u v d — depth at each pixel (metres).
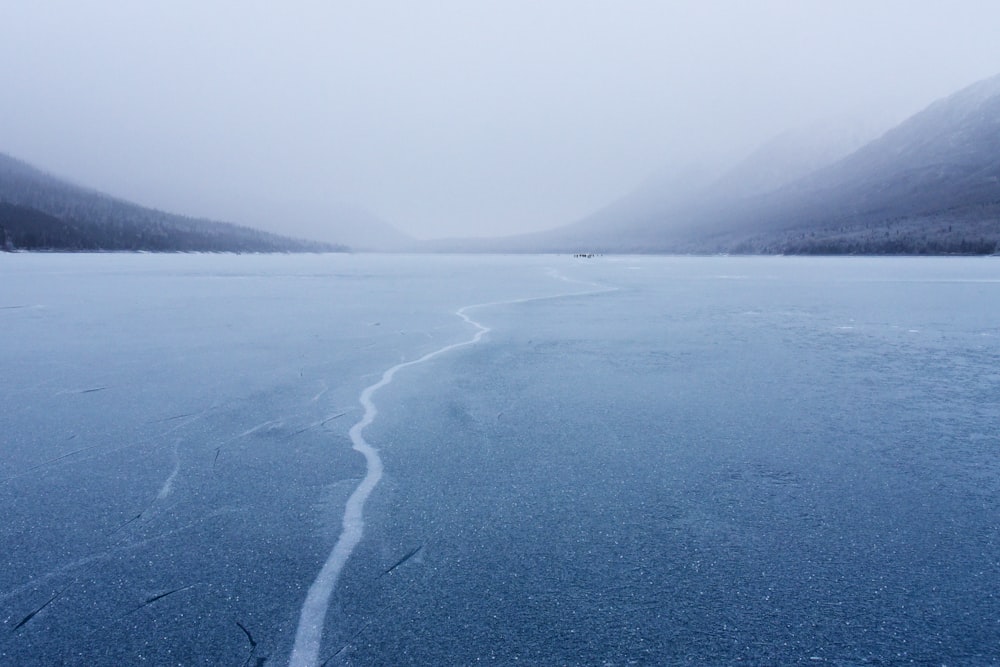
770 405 7.74
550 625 3.25
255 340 12.81
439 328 14.84
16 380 8.96
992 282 33.97
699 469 5.51
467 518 4.53
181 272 45.66
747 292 27.73
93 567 3.84
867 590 3.58
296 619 3.31
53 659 3.00
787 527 4.37
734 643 3.10
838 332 14.46
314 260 100.25
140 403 7.70
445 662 2.96
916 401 7.94
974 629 3.21
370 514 4.59
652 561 3.90
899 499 4.85
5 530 4.33
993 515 4.56
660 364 10.45
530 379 9.23
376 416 7.19
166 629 3.23
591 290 29.12
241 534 4.28
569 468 5.54
